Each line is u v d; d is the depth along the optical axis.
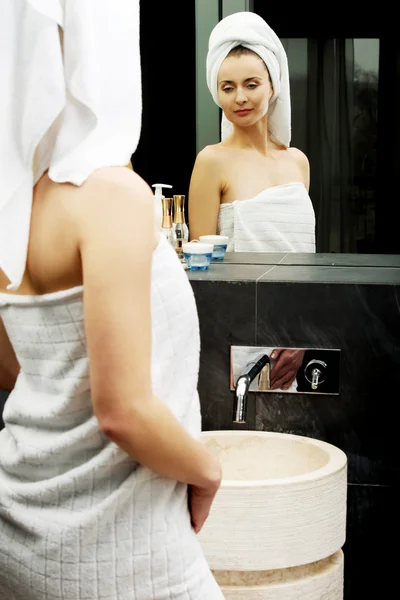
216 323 1.65
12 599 0.99
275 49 1.91
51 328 0.90
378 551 1.67
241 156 1.97
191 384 0.98
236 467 1.59
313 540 1.35
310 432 1.65
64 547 0.91
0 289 0.97
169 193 2.02
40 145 0.89
